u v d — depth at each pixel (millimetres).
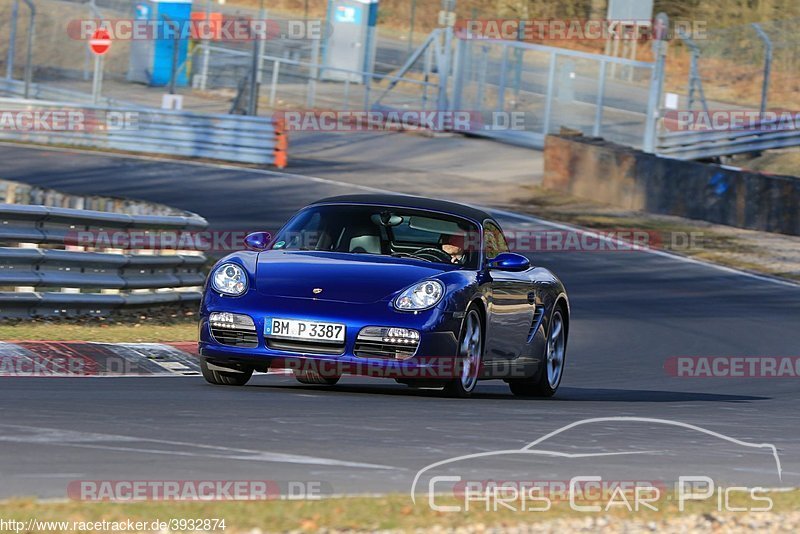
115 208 75375
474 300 30125
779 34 130000
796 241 85625
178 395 27641
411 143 119812
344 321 28141
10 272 40469
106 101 123875
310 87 133625
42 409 23844
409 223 32250
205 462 19062
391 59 171250
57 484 16797
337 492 17312
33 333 37625
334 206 32844
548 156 101875
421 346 28328
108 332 40156
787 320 59156
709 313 60094
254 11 185125
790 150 120875
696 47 113938
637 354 47406
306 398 28359
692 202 91625
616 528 15875
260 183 95062
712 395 37250
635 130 123125
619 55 155875
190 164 101875
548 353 35000
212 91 143500
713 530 16188
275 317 28375
